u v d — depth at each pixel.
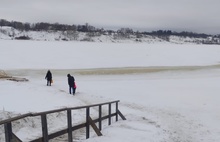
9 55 54.22
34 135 10.04
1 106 14.77
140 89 27.67
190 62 57.50
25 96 18.48
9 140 6.07
